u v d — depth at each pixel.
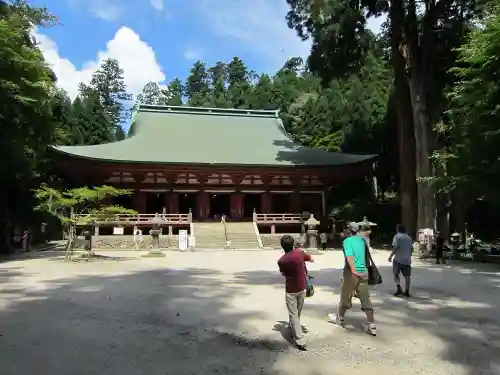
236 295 11.27
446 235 33.28
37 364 5.84
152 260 22.17
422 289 12.44
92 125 70.94
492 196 21.23
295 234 36.50
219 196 44.94
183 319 8.53
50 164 36.84
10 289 12.20
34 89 21.72
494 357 6.37
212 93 104.94
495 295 11.44
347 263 7.62
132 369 5.73
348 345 6.86
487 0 24.36
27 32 22.67
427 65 29.97
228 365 5.92
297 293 6.80
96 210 24.48
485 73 19.28
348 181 44.22
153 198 42.44
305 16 32.56
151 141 44.16
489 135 18.95
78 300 10.53
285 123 76.25
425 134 29.20
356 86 60.19
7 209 27.47
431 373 5.75
